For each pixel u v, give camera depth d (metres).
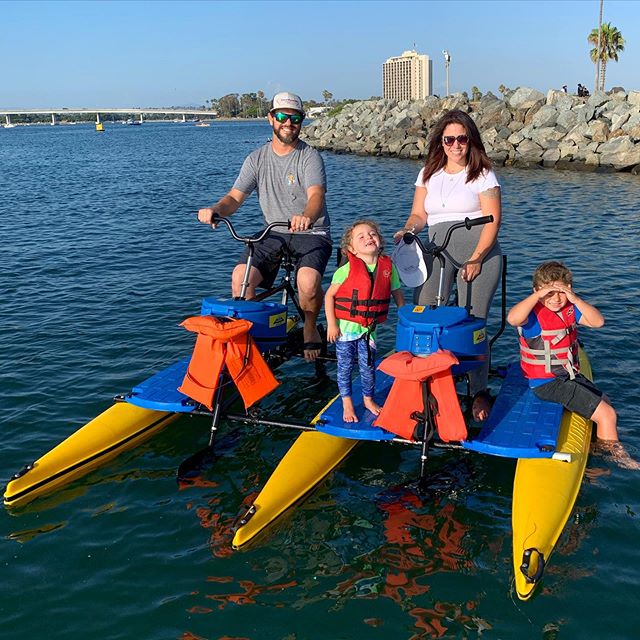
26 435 5.81
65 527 4.58
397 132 42.50
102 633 3.66
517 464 4.95
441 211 5.93
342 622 3.71
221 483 5.11
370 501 4.87
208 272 11.74
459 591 3.94
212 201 21.72
